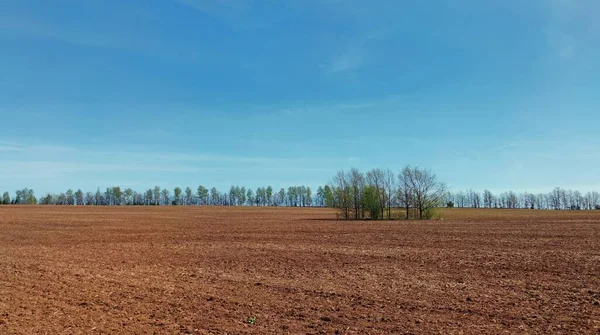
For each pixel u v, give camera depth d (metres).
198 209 122.06
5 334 9.22
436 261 19.67
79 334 9.26
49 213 82.62
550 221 52.25
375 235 33.19
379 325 9.85
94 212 90.88
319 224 49.34
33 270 17.95
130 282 15.27
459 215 81.06
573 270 16.78
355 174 68.94
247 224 50.47
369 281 15.25
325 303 12.05
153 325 9.97
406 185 66.69
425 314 10.77
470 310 11.09
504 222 50.41
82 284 14.88
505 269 17.33
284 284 14.83
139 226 47.56
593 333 9.10
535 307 11.33
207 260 20.88
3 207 115.56
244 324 10.03
